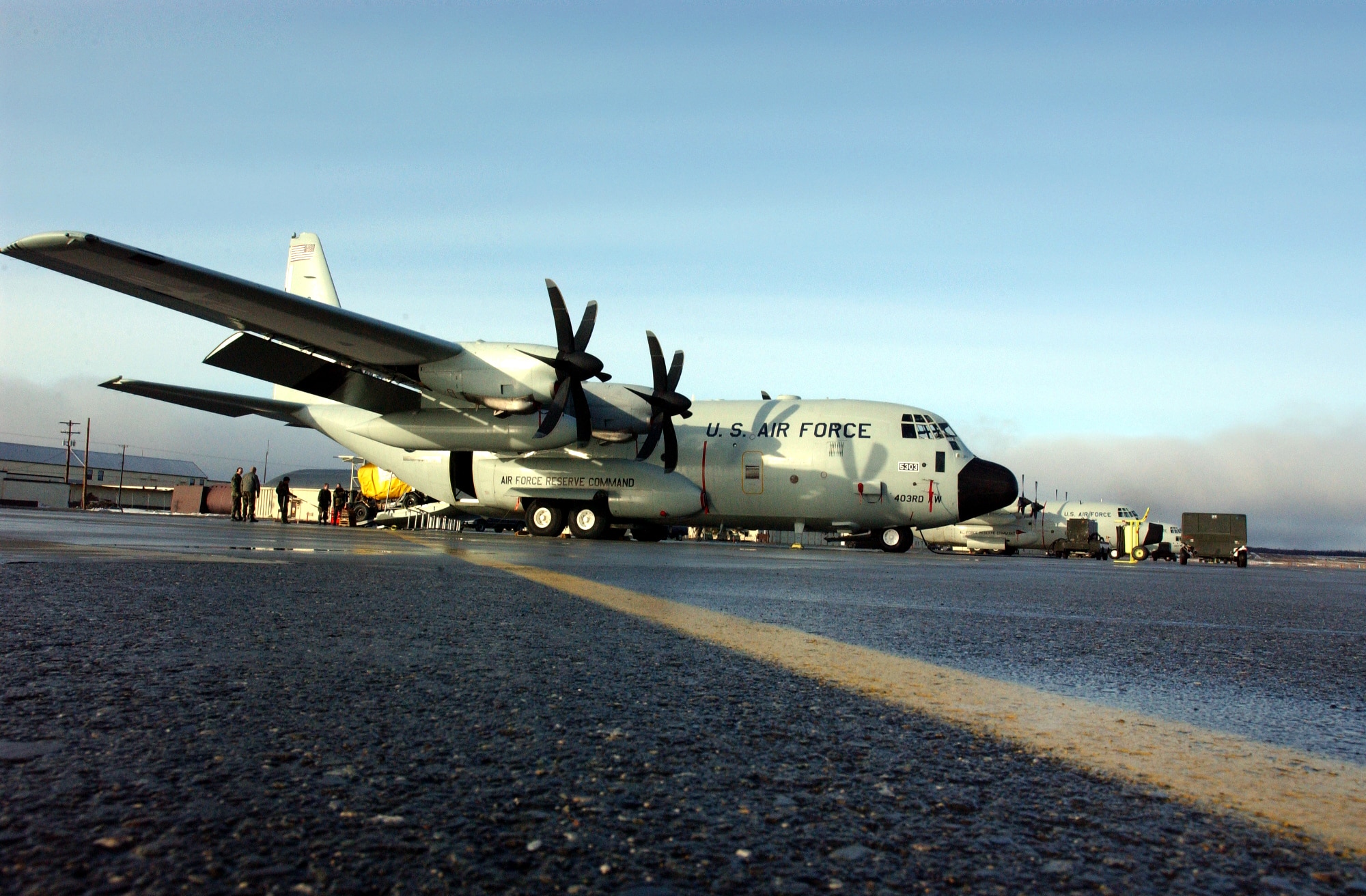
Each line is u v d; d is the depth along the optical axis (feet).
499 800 4.19
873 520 68.95
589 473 70.38
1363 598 25.67
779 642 10.23
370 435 64.59
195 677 6.89
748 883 3.27
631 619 12.03
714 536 181.98
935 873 3.43
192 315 48.01
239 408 70.90
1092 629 13.15
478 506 74.33
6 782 4.12
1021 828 4.03
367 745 5.08
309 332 50.47
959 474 67.26
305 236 77.25
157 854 3.32
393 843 3.57
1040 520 126.11
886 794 4.51
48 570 16.28
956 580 26.53
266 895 2.98
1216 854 3.75
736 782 4.63
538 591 15.72
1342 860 3.70
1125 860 3.64
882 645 10.41
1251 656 10.68
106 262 39.19
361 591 14.48
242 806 3.92
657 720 6.04
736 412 72.08
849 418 69.87
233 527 59.57
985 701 7.12
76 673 6.89
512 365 56.03
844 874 3.40
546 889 3.14
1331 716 7.02
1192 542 112.47
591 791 4.38
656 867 3.40
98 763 4.50
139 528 45.47
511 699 6.56
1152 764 5.27
